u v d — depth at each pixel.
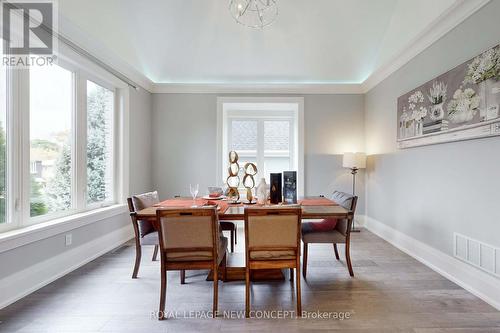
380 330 1.77
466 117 2.27
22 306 2.04
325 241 2.58
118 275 2.62
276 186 2.71
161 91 4.57
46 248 2.40
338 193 3.05
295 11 3.50
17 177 2.21
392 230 3.63
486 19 2.08
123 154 3.72
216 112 4.61
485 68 2.07
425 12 2.86
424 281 2.48
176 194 4.62
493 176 2.05
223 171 4.74
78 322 1.85
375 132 4.17
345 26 3.70
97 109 3.32
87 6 2.83
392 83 3.63
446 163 2.57
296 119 4.79
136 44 3.84
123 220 3.70
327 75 4.43
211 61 4.20
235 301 2.15
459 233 2.40
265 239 1.93
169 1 3.36
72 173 2.89
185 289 2.36
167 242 1.92
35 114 2.42
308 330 1.77
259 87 4.52
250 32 3.79
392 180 3.63
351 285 2.41
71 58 2.68
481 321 1.86
